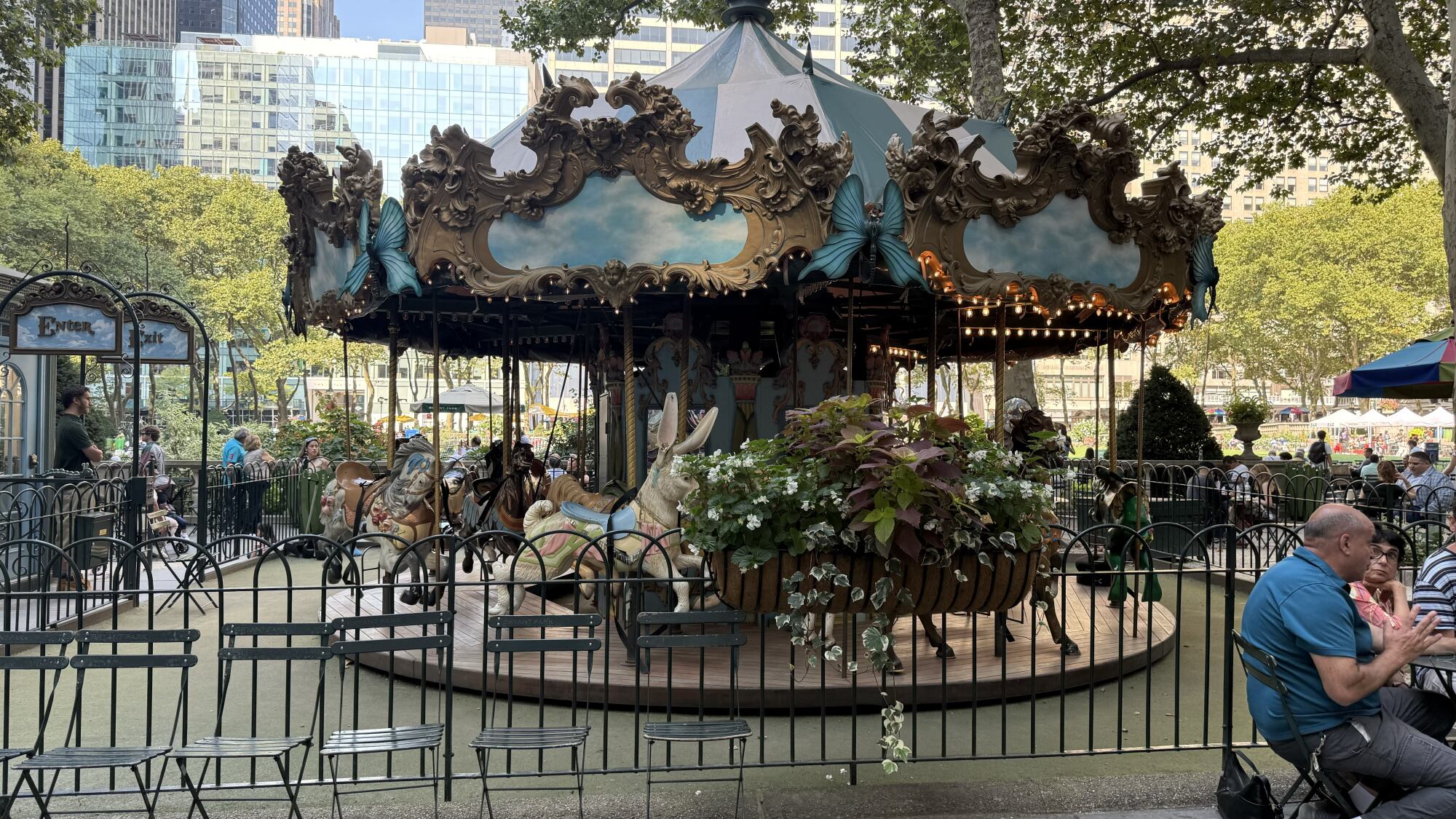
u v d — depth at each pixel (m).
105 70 91.06
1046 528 5.31
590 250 6.95
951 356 12.53
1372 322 45.28
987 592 4.57
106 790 4.40
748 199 6.75
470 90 101.44
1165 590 10.88
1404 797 3.79
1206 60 16.61
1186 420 19.91
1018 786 4.62
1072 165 7.18
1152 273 7.68
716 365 9.13
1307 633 3.82
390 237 7.12
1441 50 16.84
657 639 4.44
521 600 7.18
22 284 8.81
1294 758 4.00
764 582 4.50
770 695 5.89
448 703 4.45
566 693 6.09
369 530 9.34
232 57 94.38
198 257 52.62
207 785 4.72
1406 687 4.48
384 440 18.75
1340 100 17.39
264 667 7.27
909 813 4.40
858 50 21.34
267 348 52.72
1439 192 44.62
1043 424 9.14
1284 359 51.78
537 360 13.89
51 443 12.22
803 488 4.45
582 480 11.34
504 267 7.04
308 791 4.69
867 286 8.42
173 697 6.43
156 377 40.03
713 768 4.40
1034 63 18.75
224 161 94.44
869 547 4.41
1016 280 7.08
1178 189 7.65
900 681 6.04
